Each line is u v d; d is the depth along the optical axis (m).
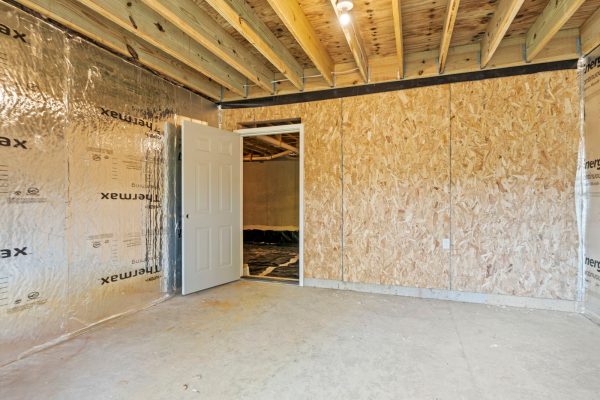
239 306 3.48
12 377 2.11
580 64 3.24
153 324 2.98
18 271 2.37
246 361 2.31
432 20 3.05
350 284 4.09
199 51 3.56
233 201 4.52
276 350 2.47
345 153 4.09
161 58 3.57
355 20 3.03
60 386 2.01
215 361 2.31
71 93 2.73
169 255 3.80
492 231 3.54
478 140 3.57
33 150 2.46
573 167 3.28
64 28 2.67
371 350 2.47
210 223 4.14
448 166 3.68
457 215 3.66
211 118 4.56
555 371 2.17
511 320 3.06
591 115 3.12
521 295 3.46
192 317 3.16
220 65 3.94
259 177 9.09
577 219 3.28
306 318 3.13
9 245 2.32
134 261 3.34
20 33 2.37
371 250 3.99
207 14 2.98
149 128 3.55
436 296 3.75
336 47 3.66
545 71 3.35
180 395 1.92
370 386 2.00
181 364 2.27
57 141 2.63
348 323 3.00
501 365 2.24
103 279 3.02
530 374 2.13
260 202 9.08
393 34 3.34
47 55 2.55
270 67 4.20
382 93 3.92
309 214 4.26
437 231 3.73
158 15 2.99
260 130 4.48
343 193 4.11
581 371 2.17
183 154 3.78
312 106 4.23
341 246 4.12
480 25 3.18
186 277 3.81
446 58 3.56
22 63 2.39
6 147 2.30
